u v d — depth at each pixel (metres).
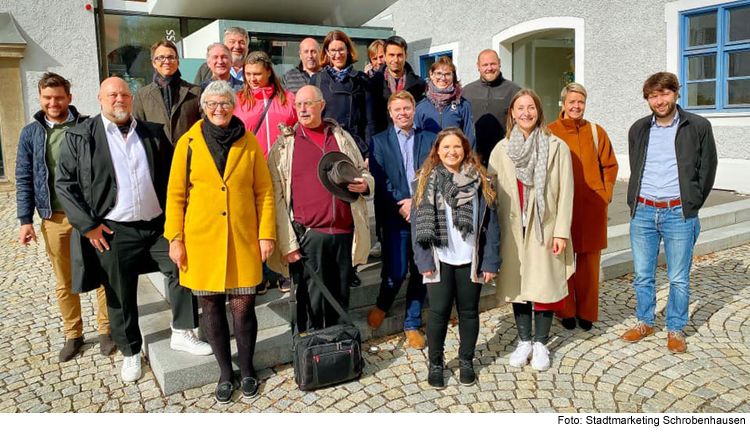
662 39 8.75
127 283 3.43
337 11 9.86
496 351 3.90
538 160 3.44
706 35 8.34
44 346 4.13
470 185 3.26
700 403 3.14
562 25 10.16
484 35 11.63
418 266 3.32
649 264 3.94
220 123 3.10
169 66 3.91
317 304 3.52
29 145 3.71
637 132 3.90
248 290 3.27
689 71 8.65
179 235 3.14
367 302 4.44
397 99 3.75
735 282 5.15
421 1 13.12
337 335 3.39
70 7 9.91
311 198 3.40
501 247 3.58
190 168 3.12
